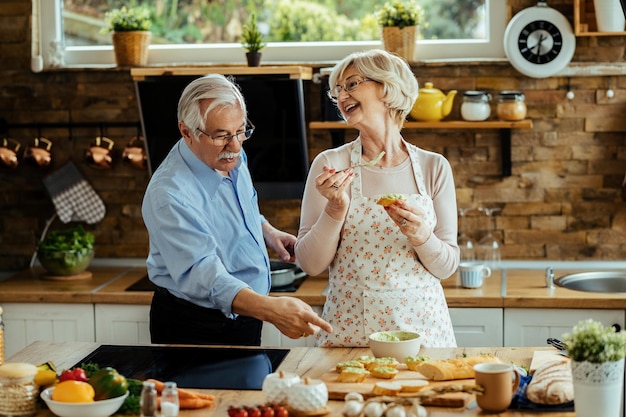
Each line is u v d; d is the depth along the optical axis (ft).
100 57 15.11
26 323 13.26
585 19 13.97
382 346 8.43
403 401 7.07
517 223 14.42
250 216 10.19
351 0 14.73
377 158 9.79
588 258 14.39
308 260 9.91
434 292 10.11
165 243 9.28
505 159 14.23
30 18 14.78
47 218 15.15
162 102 13.51
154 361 8.62
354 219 9.99
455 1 14.60
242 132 9.46
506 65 14.17
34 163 14.66
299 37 14.88
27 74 14.88
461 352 8.73
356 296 10.01
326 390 7.25
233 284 8.88
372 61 9.84
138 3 15.10
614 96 14.12
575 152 14.24
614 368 6.88
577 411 7.00
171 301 9.86
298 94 13.35
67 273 13.97
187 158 9.68
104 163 14.61
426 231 9.56
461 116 14.25
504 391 7.15
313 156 14.49
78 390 7.18
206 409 7.40
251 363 8.52
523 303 12.39
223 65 14.57
